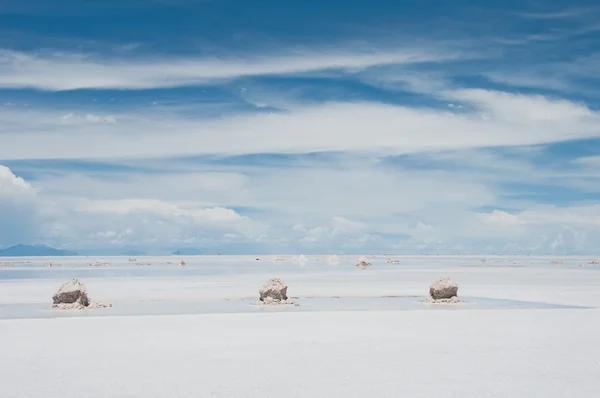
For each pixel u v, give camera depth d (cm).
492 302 3534
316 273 7619
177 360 1691
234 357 1731
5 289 4550
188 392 1355
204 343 1961
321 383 1430
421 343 1961
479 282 5566
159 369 1577
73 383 1429
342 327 2328
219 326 2353
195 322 2469
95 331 2217
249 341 2002
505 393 1345
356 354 1775
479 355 1758
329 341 2000
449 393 1343
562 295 4006
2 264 13000
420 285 5041
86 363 1648
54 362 1662
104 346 1908
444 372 1539
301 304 3406
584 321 2514
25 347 1889
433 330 2250
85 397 1315
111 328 2295
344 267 10356
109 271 8425
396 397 1315
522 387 1393
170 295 3978
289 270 8756
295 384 1423
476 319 2572
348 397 1316
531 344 1945
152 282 5475
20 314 2881
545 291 4369
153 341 2002
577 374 1520
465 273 7731
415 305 3350
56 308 3119
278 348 1872
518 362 1661
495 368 1586
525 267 10725
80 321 2491
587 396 1325
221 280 5844
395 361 1673
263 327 2327
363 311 2894
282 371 1553
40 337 2080
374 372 1541
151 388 1388
